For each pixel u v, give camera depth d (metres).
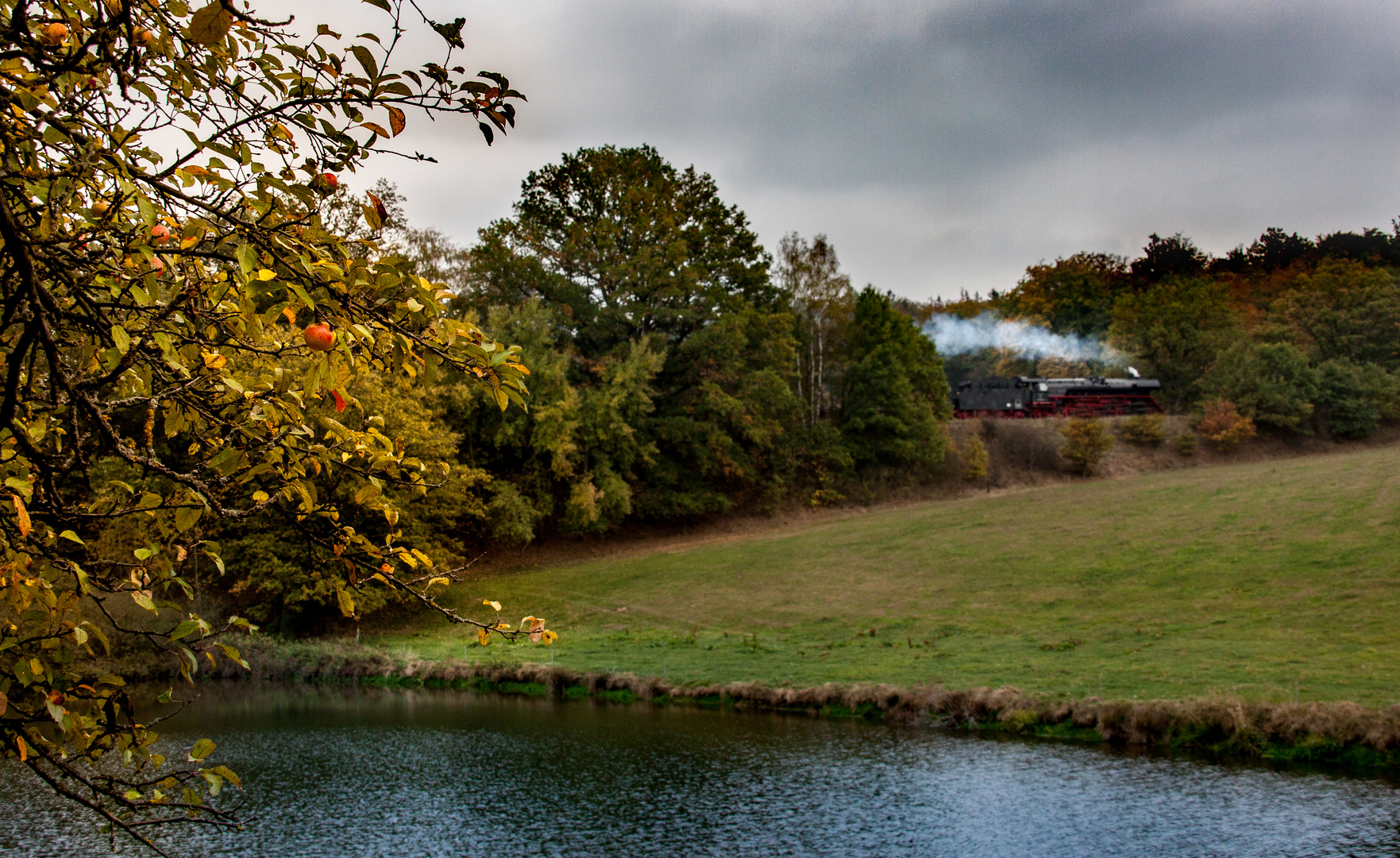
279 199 2.91
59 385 2.81
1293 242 121.25
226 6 2.58
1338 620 26.69
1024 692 22.47
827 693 24.27
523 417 42.44
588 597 39.69
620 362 48.09
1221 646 25.38
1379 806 15.35
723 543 49.66
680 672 28.02
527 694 28.00
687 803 17.17
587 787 18.23
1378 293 76.31
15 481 2.80
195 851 14.90
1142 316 80.69
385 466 3.58
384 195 41.75
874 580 39.12
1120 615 30.48
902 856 14.30
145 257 2.86
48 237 2.91
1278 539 36.53
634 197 51.25
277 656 32.03
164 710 25.45
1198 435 66.81
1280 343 70.19
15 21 2.72
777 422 53.69
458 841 15.47
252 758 20.52
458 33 2.82
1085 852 14.05
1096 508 47.50
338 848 15.14
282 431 3.21
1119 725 20.23
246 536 31.88
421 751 21.03
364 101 2.89
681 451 50.84
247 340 3.35
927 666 26.39
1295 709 18.95
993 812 16.02
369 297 2.98
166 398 3.16
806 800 17.09
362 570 3.75
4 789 17.50
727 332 50.38
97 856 14.18
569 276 52.06
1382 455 53.12
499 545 48.12
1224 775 17.44
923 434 59.56
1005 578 37.19
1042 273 108.25
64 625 3.29
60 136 2.81
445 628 36.50
